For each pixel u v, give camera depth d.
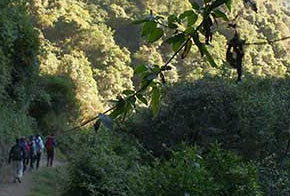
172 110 19.48
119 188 12.88
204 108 19.14
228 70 20.03
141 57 43.81
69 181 13.95
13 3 19.62
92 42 47.06
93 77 44.41
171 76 20.02
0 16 17.22
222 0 1.82
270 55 27.86
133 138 18.53
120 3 57.41
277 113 17.62
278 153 16.28
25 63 20.86
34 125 24.08
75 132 17.44
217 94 19.06
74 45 46.91
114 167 13.69
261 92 19.72
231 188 9.62
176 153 10.06
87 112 31.97
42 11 48.34
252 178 9.74
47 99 26.30
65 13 49.81
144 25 1.92
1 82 18.08
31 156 16.92
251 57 26.52
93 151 14.29
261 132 17.38
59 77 30.92
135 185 10.28
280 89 20.19
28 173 16.39
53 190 14.85
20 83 20.98
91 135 15.58
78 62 40.88
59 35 47.28
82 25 47.75
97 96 39.47
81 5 55.56
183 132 19.23
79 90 36.09
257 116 17.88
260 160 16.69
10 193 13.65
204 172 9.32
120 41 51.84
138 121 19.31
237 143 18.03
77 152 14.84
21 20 20.14
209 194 9.11
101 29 50.22
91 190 12.97
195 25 1.89
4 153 16.94
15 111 20.83
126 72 46.06
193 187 9.05
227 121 18.56
